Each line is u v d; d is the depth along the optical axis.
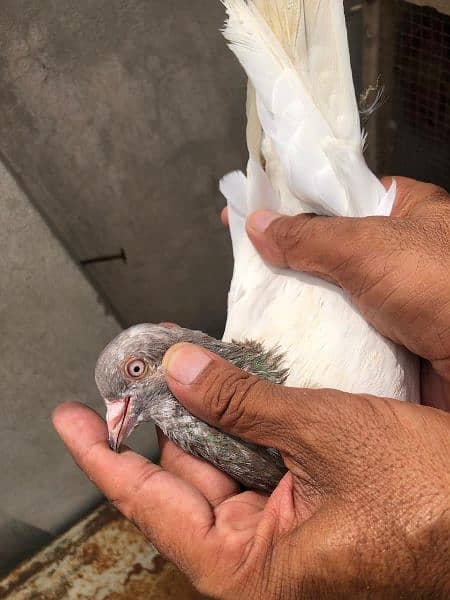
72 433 0.20
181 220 0.30
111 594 0.30
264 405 0.16
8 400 0.29
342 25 0.19
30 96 0.24
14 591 0.30
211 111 0.28
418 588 0.15
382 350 0.20
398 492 0.15
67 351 0.29
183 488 0.18
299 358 0.20
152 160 0.28
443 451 0.15
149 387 0.20
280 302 0.21
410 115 0.31
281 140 0.20
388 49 0.30
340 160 0.20
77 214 0.28
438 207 0.20
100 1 0.24
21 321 0.28
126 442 0.32
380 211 0.21
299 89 0.19
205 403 0.17
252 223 0.21
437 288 0.18
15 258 0.26
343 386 0.19
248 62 0.19
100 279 0.30
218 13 0.26
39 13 0.23
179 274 0.32
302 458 0.16
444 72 0.28
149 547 0.31
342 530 0.15
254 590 0.16
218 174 0.30
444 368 0.19
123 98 0.26
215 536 0.17
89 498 0.33
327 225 0.19
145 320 0.32
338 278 0.19
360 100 0.24
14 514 0.31
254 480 0.20
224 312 0.35
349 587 0.15
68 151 0.26
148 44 0.25
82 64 0.25
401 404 0.16
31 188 0.26
